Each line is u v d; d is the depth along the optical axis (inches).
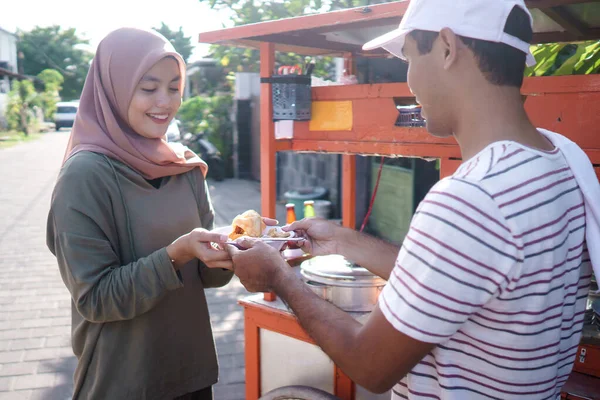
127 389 69.1
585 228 44.3
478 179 38.6
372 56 113.1
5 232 292.0
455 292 38.3
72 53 2247.8
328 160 312.5
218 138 505.7
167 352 72.1
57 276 221.6
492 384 42.0
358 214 280.1
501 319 40.3
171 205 73.1
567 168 43.3
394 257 66.5
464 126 43.8
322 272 85.0
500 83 42.0
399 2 71.0
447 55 42.6
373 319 42.7
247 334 99.6
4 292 203.6
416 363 41.9
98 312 64.6
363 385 44.1
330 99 90.1
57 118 1277.1
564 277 42.1
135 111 69.8
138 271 64.3
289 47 103.6
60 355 153.9
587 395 68.4
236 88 483.2
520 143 40.9
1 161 624.4
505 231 37.8
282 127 94.4
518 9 41.6
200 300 76.9
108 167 67.2
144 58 68.7
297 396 89.1
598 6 80.4
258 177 475.2
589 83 65.6
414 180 232.4
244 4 219.3
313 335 47.5
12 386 137.3
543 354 41.4
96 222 65.0
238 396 133.8
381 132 84.4
